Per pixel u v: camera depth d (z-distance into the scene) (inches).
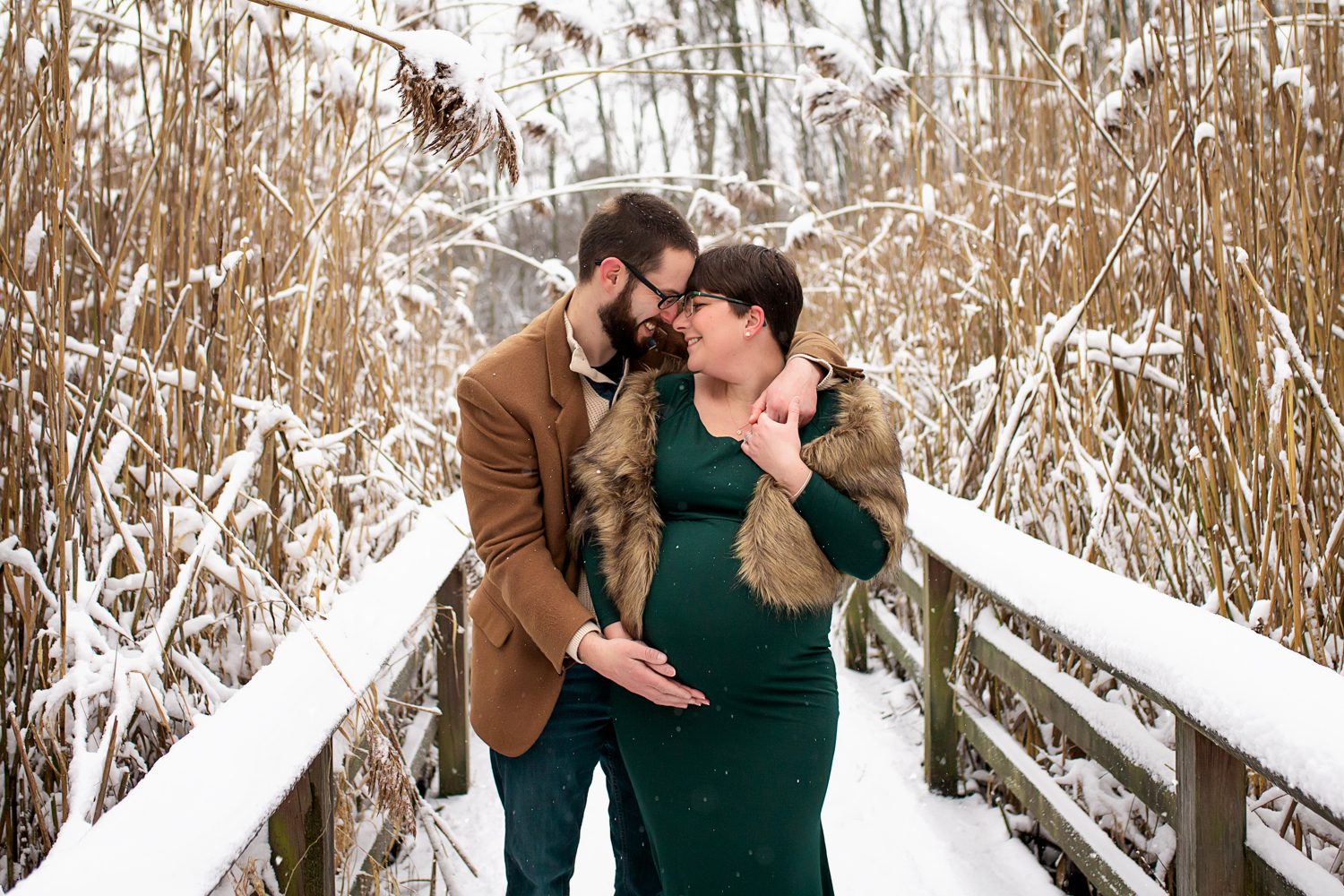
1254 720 51.7
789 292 70.1
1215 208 93.4
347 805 80.1
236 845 48.3
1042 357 114.7
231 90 108.6
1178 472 109.1
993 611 116.3
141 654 72.2
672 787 68.1
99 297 96.9
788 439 64.9
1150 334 103.4
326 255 127.7
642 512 69.2
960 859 105.4
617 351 74.6
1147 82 110.8
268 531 99.3
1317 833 77.4
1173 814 72.3
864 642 169.5
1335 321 93.7
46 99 77.0
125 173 109.9
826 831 115.0
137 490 90.6
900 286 190.2
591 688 76.2
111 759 65.6
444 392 210.7
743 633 65.6
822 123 145.9
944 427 157.4
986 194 171.8
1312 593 81.4
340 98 115.2
